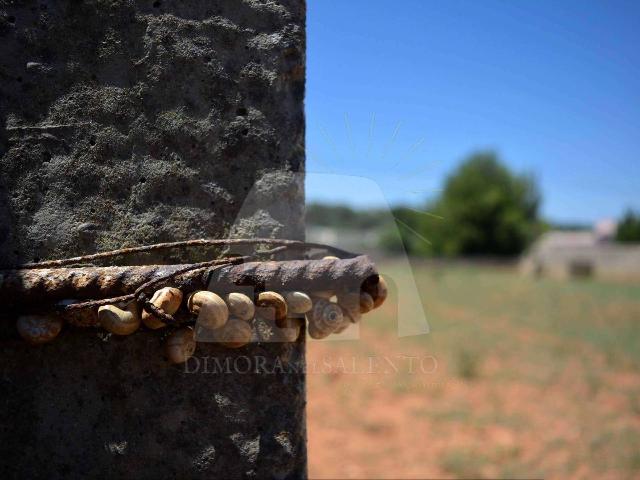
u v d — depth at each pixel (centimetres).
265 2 32
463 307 370
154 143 31
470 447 121
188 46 31
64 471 29
